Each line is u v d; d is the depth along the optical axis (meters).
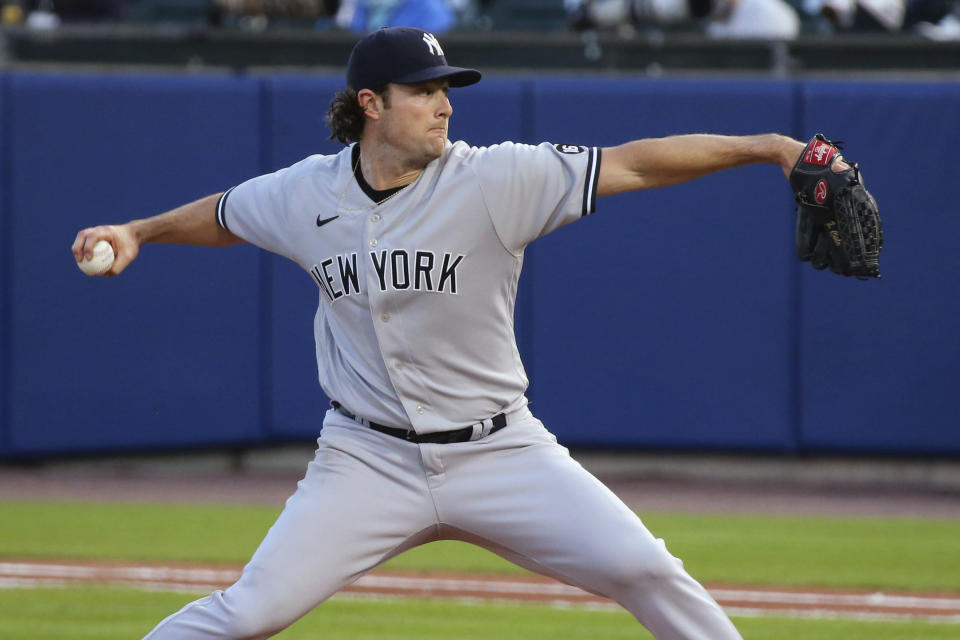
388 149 11.47
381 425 11.73
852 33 38.50
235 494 33.72
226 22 39.19
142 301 35.47
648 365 35.22
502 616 20.44
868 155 34.56
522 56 36.22
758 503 32.75
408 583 23.38
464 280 11.46
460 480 11.61
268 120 35.72
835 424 34.81
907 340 34.53
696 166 11.25
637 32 40.53
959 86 34.34
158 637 11.11
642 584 10.99
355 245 11.60
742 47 35.81
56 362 35.19
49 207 35.00
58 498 32.78
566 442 35.53
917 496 33.97
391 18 38.47
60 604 21.08
